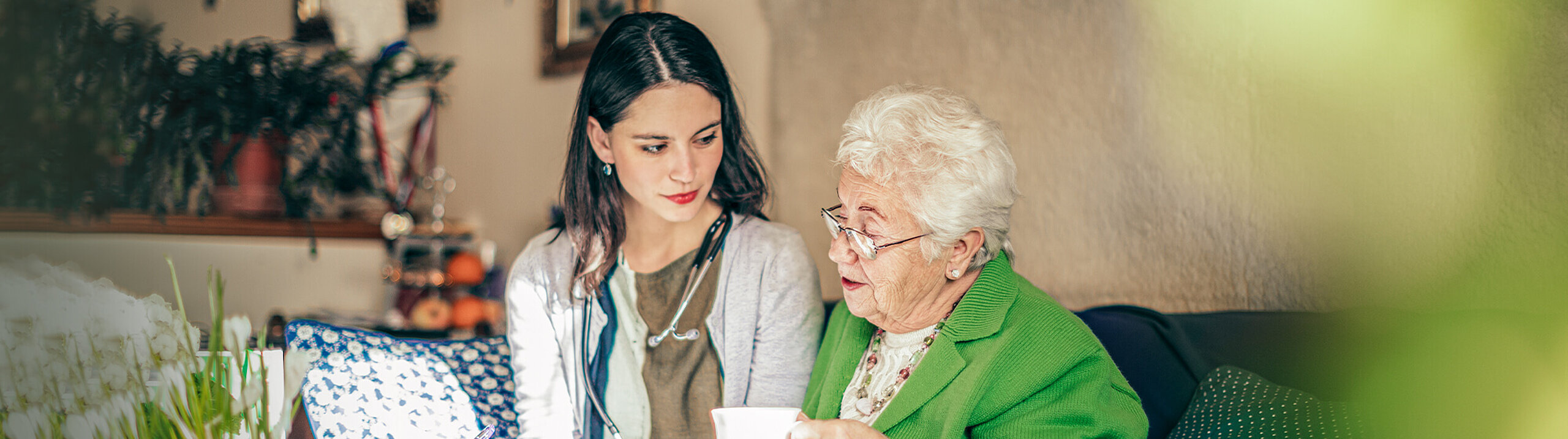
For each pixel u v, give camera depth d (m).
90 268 2.40
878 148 1.17
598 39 2.68
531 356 1.56
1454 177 1.00
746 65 2.33
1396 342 0.93
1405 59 1.08
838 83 2.14
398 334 2.49
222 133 2.35
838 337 1.40
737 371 1.52
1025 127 1.85
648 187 1.56
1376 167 1.14
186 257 2.62
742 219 1.59
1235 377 1.22
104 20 2.46
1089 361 1.13
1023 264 1.87
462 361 1.55
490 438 1.21
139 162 2.30
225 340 0.98
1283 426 1.08
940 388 1.17
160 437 0.96
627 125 1.56
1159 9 1.61
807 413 1.39
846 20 2.13
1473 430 0.83
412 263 2.71
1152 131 1.63
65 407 0.94
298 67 2.46
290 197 2.46
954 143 1.15
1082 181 1.76
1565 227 0.91
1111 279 1.71
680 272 1.56
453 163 3.21
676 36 1.56
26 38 2.25
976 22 1.92
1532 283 0.92
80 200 2.27
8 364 0.93
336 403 1.46
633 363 1.56
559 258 1.60
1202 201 1.55
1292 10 1.35
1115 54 1.69
